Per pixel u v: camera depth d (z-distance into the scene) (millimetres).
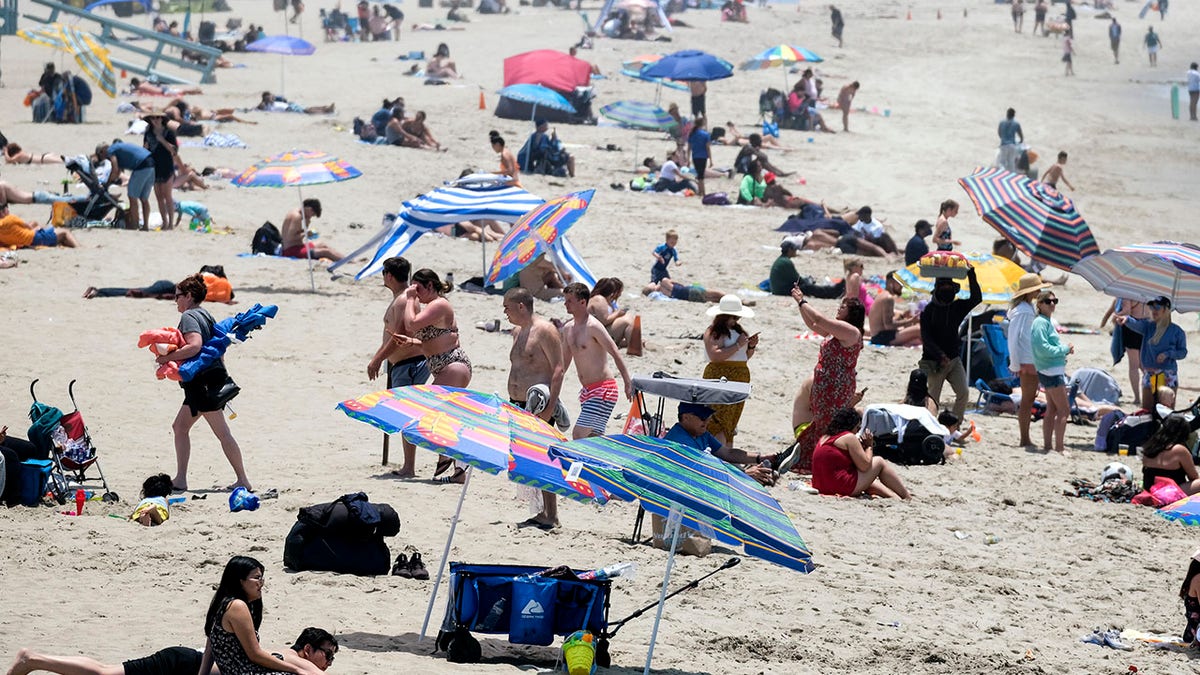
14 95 105875
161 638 21516
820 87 122688
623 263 66188
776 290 62062
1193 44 177750
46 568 25078
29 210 67188
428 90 120000
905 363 51875
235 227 67312
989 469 39219
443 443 21750
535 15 185125
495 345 49531
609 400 31375
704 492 19844
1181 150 113625
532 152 87250
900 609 26594
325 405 40656
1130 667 24297
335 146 90750
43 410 29578
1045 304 41656
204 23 143250
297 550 25703
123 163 63906
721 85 132000
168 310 50531
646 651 22953
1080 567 30578
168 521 28297
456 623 21688
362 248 56688
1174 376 44281
